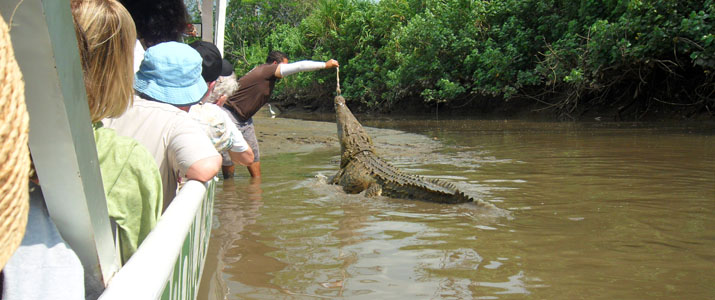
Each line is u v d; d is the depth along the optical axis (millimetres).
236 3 38219
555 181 5266
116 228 1503
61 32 913
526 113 16219
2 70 663
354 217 4016
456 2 17734
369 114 22219
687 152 7051
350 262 2934
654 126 11141
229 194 4965
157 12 3387
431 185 4672
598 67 12523
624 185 4934
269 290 2520
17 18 824
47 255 973
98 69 1436
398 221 3865
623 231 3445
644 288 2500
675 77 12914
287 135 10875
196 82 2629
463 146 8797
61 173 945
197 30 5941
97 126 1636
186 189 1814
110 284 1015
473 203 4309
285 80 27422
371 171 5219
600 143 8445
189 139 2172
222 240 3389
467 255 3033
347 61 24719
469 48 17422
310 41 26875
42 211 1013
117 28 1456
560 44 14312
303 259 2988
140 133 2213
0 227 670
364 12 24281
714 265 2789
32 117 881
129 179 1508
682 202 4188
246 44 37562
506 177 5578
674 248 3078
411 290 2506
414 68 18828
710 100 12023
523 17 16391
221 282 2633
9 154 669
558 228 3562
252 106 5730
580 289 2496
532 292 2469
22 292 934
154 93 2506
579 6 14234
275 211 4230
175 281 1369
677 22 11242
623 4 12008
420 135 11094
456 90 16766
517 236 3395
